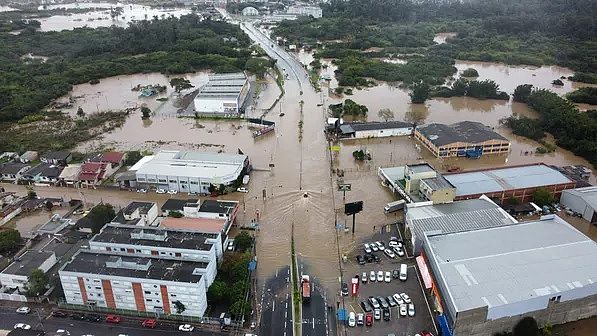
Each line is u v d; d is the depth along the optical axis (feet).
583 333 289.33
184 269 309.42
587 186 456.04
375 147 574.15
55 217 414.82
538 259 317.42
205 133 628.28
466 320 272.31
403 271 339.98
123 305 311.47
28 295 320.09
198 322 304.09
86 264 315.58
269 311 312.91
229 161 497.46
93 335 292.20
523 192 437.17
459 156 547.90
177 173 469.98
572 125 585.22
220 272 342.03
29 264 334.24
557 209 430.20
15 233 380.58
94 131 635.66
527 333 279.49
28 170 506.07
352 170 513.45
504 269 307.58
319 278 345.10
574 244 334.24
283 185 480.64
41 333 280.31
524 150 568.82
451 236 350.23
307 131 624.59
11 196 455.22
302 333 292.81
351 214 399.44
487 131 569.23
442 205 406.00
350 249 378.73
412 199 426.51
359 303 319.06
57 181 490.49
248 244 371.76
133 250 332.19
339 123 605.73
